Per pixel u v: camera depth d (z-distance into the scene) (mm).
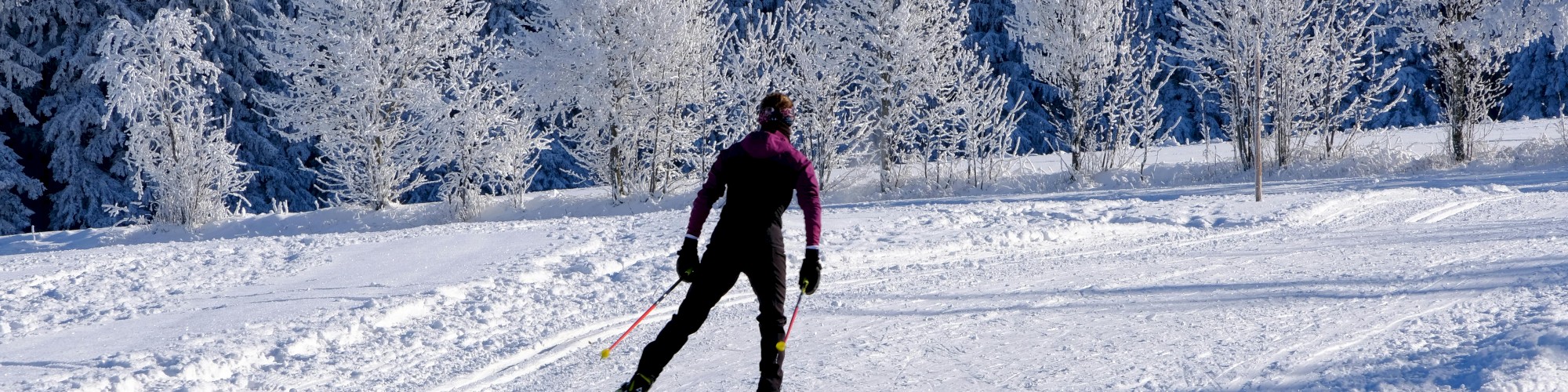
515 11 36125
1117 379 4188
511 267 8172
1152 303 6004
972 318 5781
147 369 4969
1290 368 4191
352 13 21672
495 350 5609
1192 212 11734
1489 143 23516
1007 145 22703
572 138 22984
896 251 8797
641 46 20953
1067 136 22562
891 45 21766
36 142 33750
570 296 7191
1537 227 9211
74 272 8828
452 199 21406
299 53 22078
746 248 3971
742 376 4652
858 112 22828
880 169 23125
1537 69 43344
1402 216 11133
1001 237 9641
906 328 5574
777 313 3994
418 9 22188
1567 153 20469
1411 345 4445
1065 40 21859
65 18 32281
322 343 5734
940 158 22938
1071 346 4895
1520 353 4023
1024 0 22547
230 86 33062
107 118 20688
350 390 4883
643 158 22422
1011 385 4195
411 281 7598
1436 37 21938
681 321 3959
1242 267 7449
